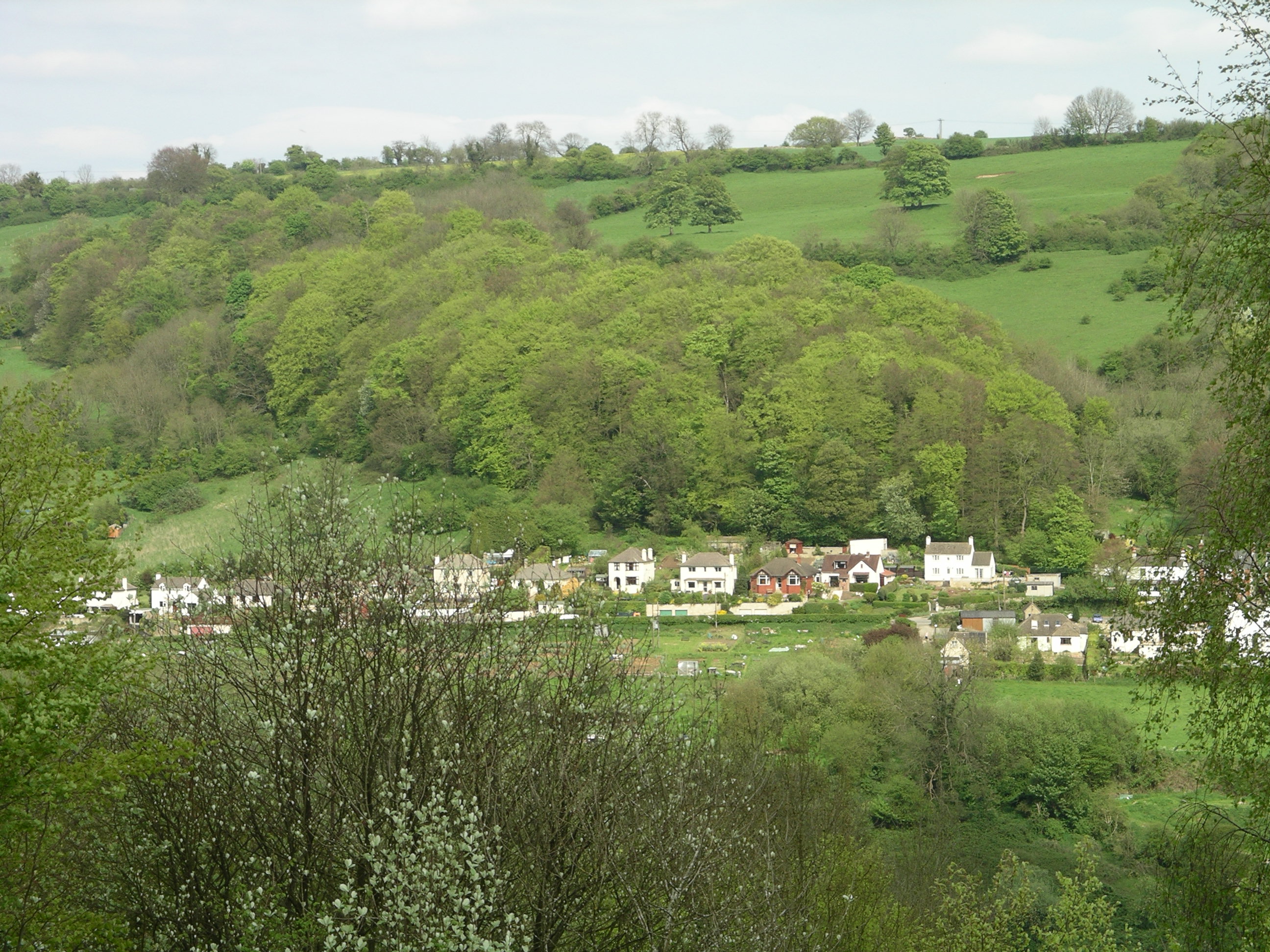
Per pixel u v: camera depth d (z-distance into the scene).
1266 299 14.78
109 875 14.83
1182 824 15.88
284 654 14.35
